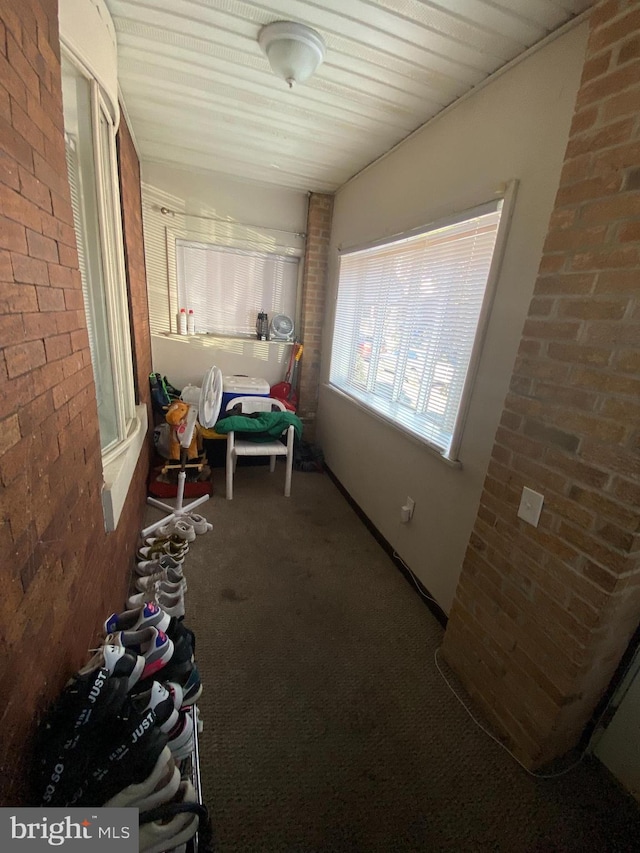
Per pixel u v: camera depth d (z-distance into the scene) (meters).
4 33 0.63
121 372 1.62
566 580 1.01
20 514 0.64
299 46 1.32
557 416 1.02
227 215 3.08
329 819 0.99
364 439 2.55
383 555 2.20
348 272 2.80
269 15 1.25
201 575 1.91
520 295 1.29
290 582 1.91
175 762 0.90
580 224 0.95
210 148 2.43
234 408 2.91
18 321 0.66
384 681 1.41
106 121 1.38
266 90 1.70
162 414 3.03
